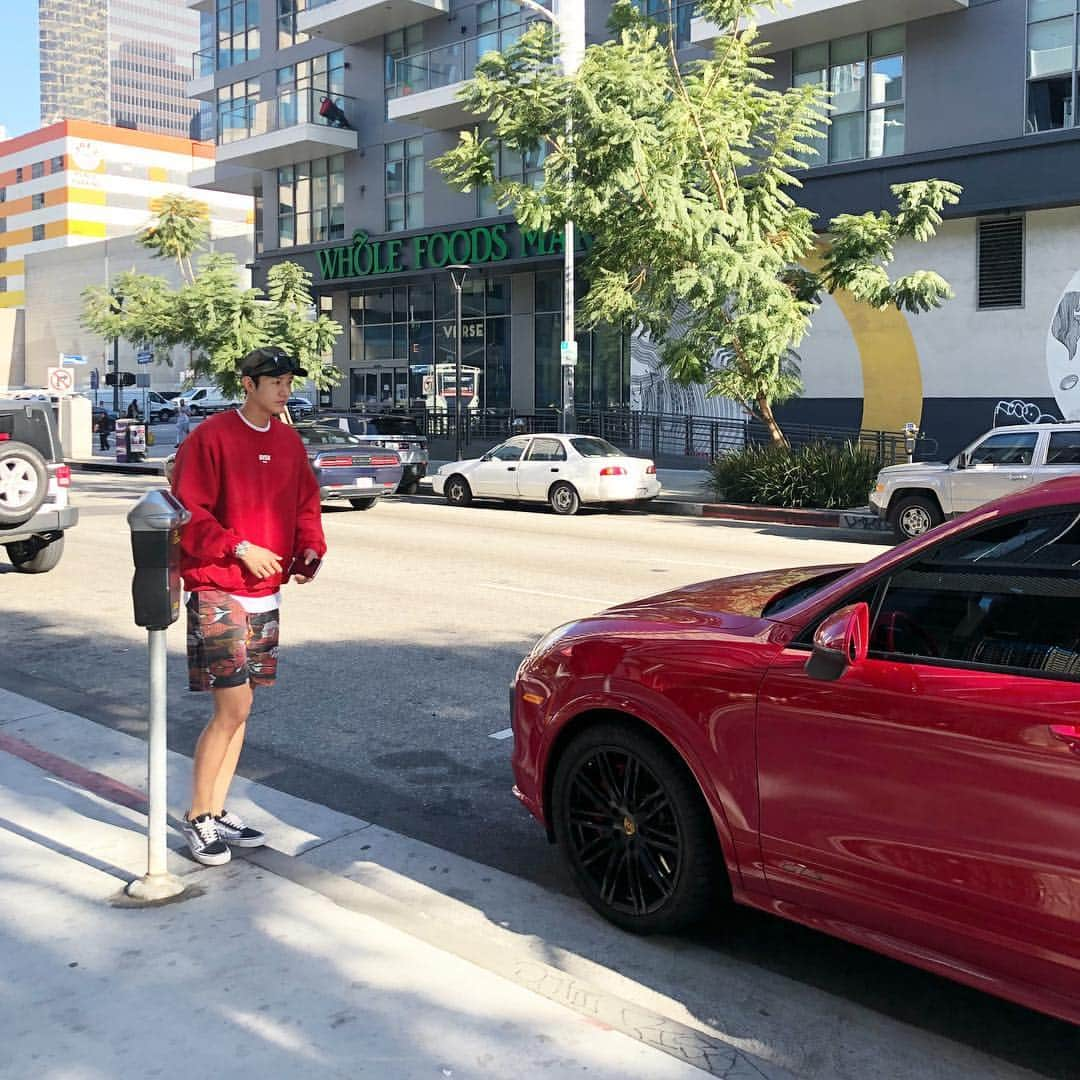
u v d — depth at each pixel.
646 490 19.91
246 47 39.38
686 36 27.27
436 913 4.04
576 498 19.61
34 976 3.46
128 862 4.34
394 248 33.38
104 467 33.12
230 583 4.25
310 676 7.56
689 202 17.83
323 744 6.10
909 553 3.35
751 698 3.46
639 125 17.12
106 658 8.13
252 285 38.91
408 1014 3.26
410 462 23.91
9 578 11.92
